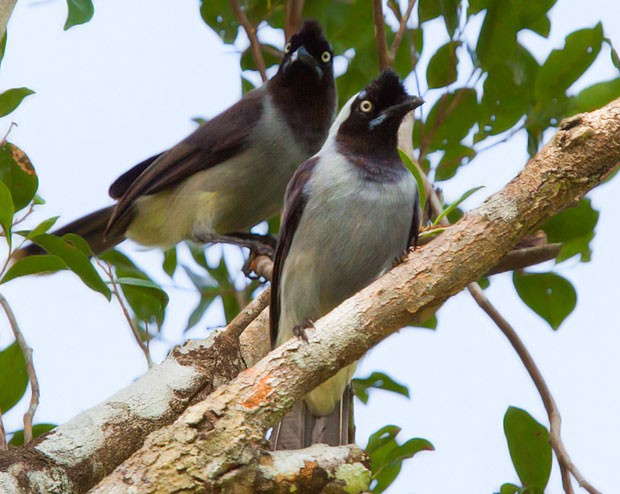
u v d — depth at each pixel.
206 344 8.75
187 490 6.83
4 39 10.27
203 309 12.64
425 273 7.25
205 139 13.59
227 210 13.75
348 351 7.24
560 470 9.35
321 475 7.39
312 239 9.84
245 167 13.46
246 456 6.98
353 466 7.50
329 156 10.09
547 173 7.30
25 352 8.98
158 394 8.23
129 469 6.87
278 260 10.19
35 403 8.70
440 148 12.77
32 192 10.17
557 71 12.12
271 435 9.27
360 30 13.79
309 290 9.90
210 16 13.62
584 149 7.26
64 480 7.43
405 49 13.36
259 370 7.20
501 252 7.34
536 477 9.63
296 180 10.10
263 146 13.43
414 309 7.26
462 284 7.31
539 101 12.31
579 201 11.31
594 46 11.96
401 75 13.45
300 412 9.45
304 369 7.18
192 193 13.56
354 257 9.84
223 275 13.21
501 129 12.52
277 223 15.46
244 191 13.62
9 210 8.63
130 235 14.22
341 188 9.77
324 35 13.42
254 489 7.21
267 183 13.65
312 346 7.18
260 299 10.41
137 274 11.14
